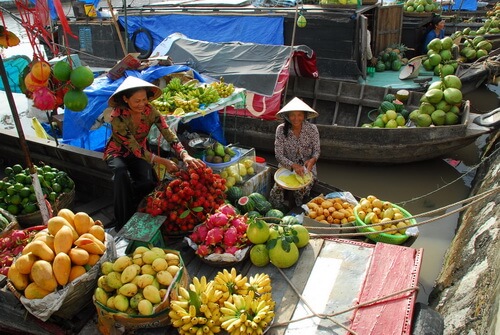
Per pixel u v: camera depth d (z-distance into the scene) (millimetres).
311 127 4949
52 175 4781
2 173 6309
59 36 10461
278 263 3326
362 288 3039
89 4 12766
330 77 9992
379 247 3377
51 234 3002
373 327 2725
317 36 9789
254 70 7512
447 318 3656
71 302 2936
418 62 9797
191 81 6324
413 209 6398
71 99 3115
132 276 2883
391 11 11234
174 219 3744
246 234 3492
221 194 4055
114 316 2791
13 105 3254
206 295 2824
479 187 6117
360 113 8672
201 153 4938
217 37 10867
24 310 2984
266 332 2830
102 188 5363
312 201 4770
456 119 7070
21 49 13195
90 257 2988
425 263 5105
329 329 2791
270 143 7555
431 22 12500
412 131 6672
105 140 6500
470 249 4297
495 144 7047
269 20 10125
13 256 3305
